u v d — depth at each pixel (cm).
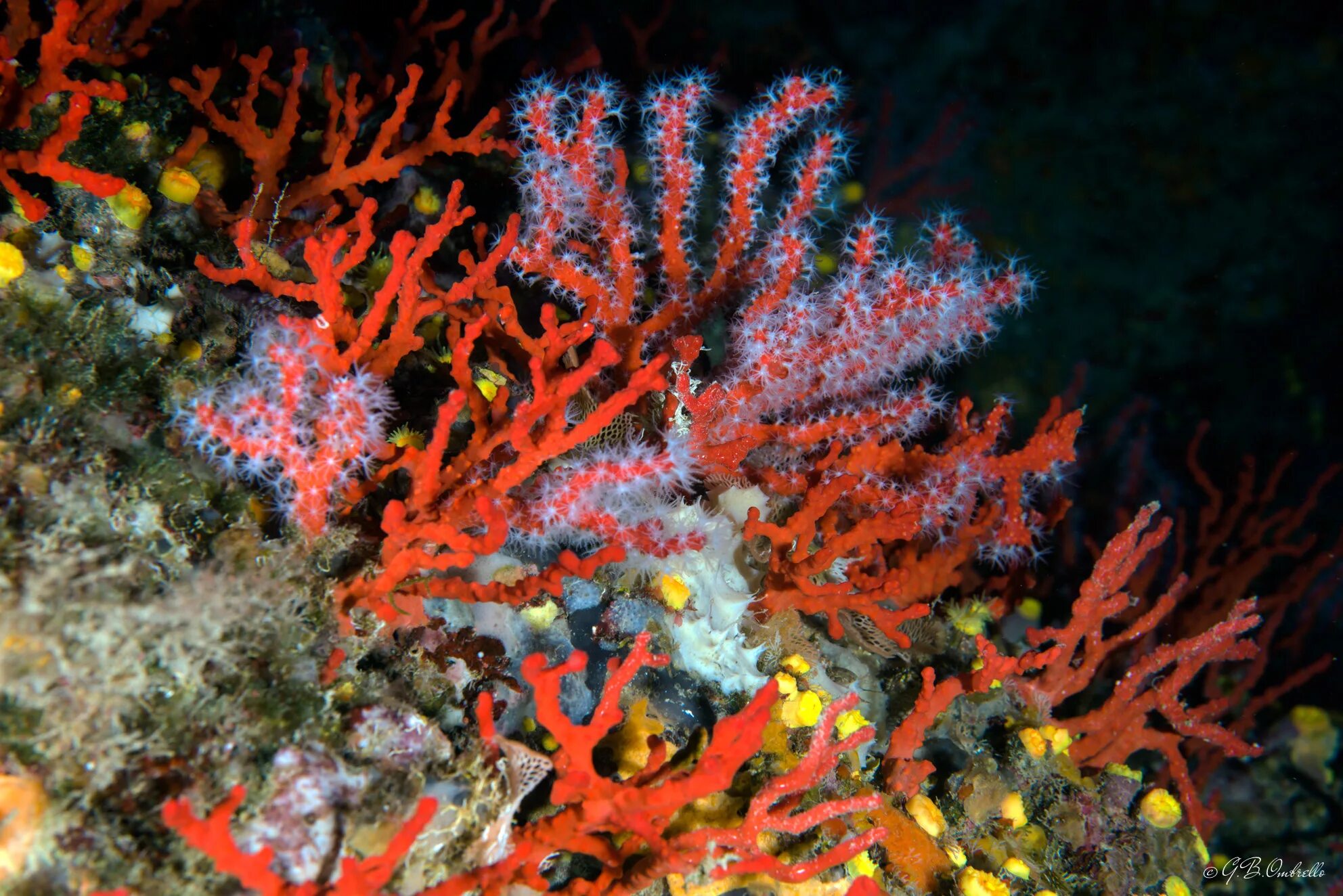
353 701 18
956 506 26
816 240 29
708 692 23
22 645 15
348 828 17
